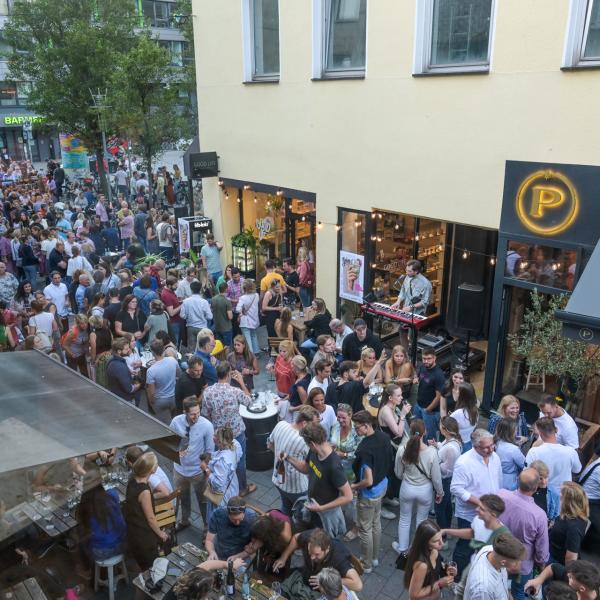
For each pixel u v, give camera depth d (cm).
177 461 374
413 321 992
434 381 759
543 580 489
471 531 521
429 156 931
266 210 1391
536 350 768
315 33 1071
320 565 459
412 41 912
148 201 2291
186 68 2308
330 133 1089
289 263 1268
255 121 1248
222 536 519
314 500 555
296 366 749
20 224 1862
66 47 2464
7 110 4269
